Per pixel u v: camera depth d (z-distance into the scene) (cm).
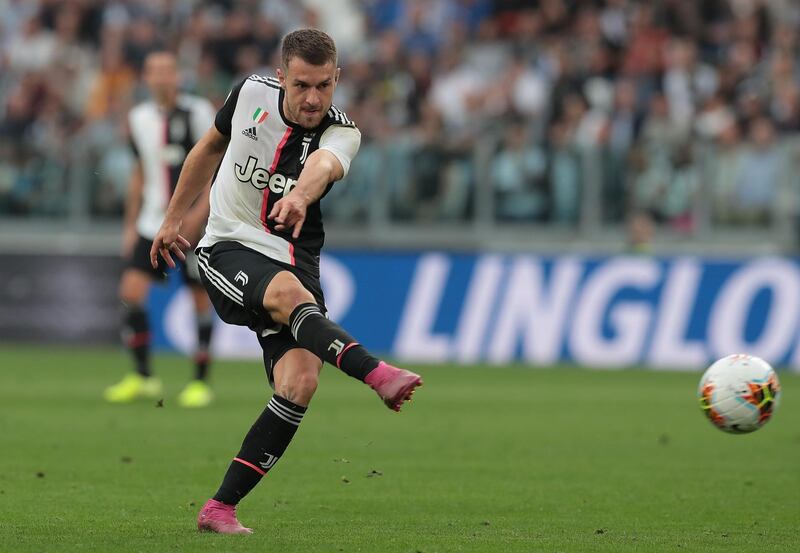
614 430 3584
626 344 5897
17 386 4672
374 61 7094
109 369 5375
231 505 1897
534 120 6750
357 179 6322
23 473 2609
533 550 1800
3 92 7681
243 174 1933
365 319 6166
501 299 6031
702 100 6750
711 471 2777
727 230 6019
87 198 6512
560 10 7188
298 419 1862
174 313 6262
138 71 7356
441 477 2636
